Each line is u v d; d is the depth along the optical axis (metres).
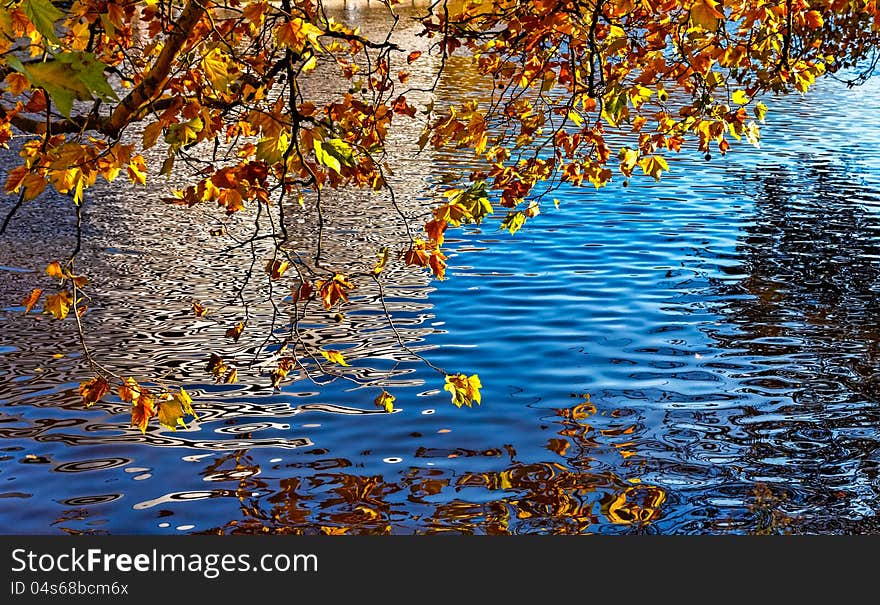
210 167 3.93
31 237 15.32
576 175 5.55
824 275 13.52
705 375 9.77
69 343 10.57
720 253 14.67
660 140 5.32
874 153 23.48
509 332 11.03
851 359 10.27
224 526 6.82
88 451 7.94
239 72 3.94
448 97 30.50
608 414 8.79
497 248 14.91
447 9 4.77
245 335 10.94
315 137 3.46
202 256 14.43
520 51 5.52
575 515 7.02
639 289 12.77
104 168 3.33
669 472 7.70
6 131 3.97
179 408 4.30
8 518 6.88
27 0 2.38
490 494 7.31
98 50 3.94
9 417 8.59
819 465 7.88
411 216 16.94
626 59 5.28
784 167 21.81
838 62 9.69
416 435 8.30
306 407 8.90
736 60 5.12
